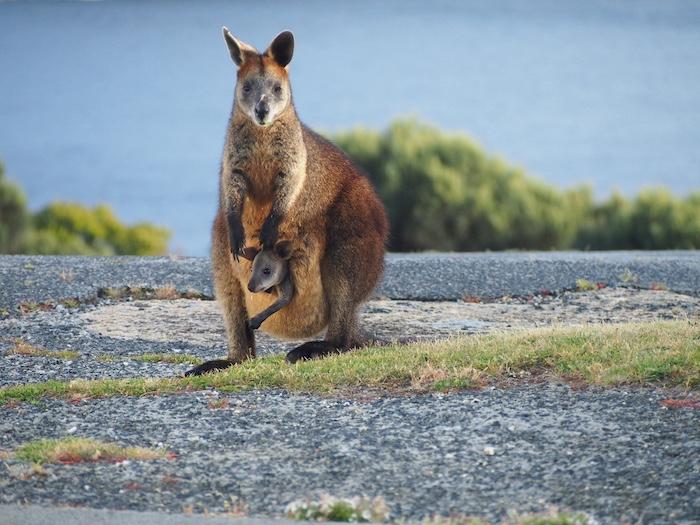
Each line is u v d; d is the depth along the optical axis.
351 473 10.77
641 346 14.23
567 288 24.25
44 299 22.23
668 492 10.00
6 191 43.50
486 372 13.74
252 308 16.08
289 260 15.90
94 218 48.59
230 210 15.59
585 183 47.16
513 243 43.81
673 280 25.11
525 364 13.92
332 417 12.51
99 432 12.20
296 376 13.98
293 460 11.16
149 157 191.12
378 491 10.30
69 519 9.44
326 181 16.12
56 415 12.90
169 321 21.02
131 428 12.33
